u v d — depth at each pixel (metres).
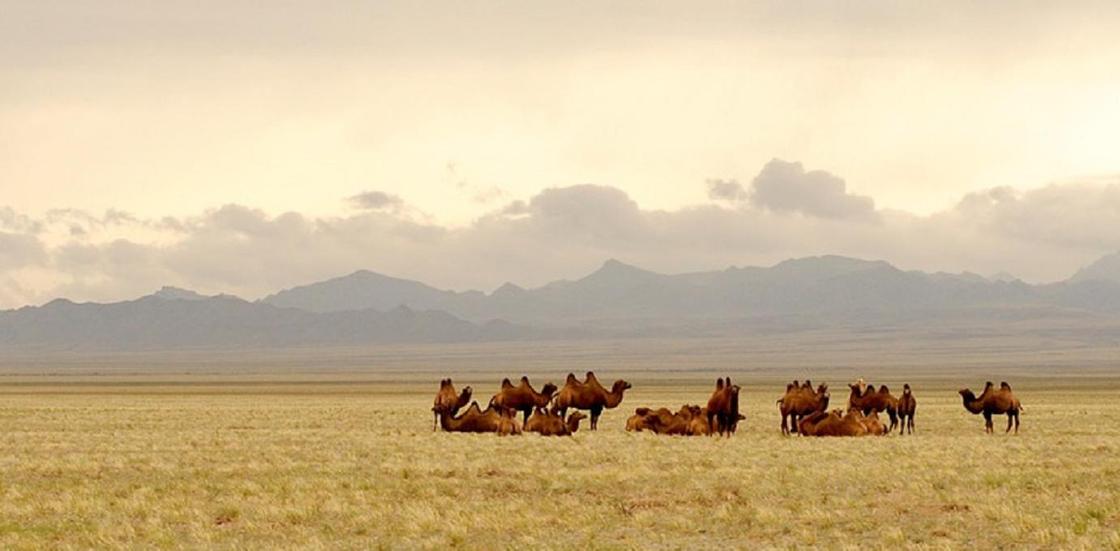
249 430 77.94
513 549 35.19
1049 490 43.94
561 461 54.44
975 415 96.62
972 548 34.78
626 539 36.62
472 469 51.19
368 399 160.00
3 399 156.12
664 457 55.78
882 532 36.97
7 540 36.19
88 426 83.25
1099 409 107.06
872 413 75.12
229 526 39.06
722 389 68.88
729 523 38.75
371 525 38.78
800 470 49.91
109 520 39.75
